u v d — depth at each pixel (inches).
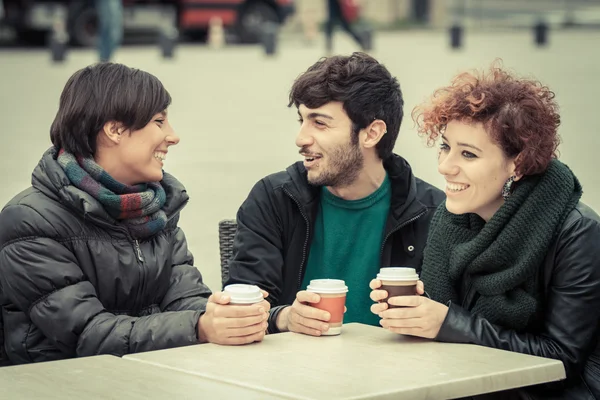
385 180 174.1
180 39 1301.7
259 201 174.9
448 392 112.1
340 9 1078.4
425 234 173.6
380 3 1818.4
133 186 155.5
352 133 166.7
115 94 151.2
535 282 143.3
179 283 165.0
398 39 1385.3
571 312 139.9
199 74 876.0
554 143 143.0
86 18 1090.7
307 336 138.6
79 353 144.9
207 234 330.3
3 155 479.2
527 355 126.8
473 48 1133.1
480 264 144.3
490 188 142.6
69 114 151.6
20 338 151.0
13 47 1173.7
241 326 132.3
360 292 173.9
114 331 143.3
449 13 1855.3
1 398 106.0
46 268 146.5
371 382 111.4
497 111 140.2
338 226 174.2
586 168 428.5
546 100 144.6
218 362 122.1
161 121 156.1
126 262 153.2
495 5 1838.1
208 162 465.4
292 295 175.8
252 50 1163.3
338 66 166.2
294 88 168.4
